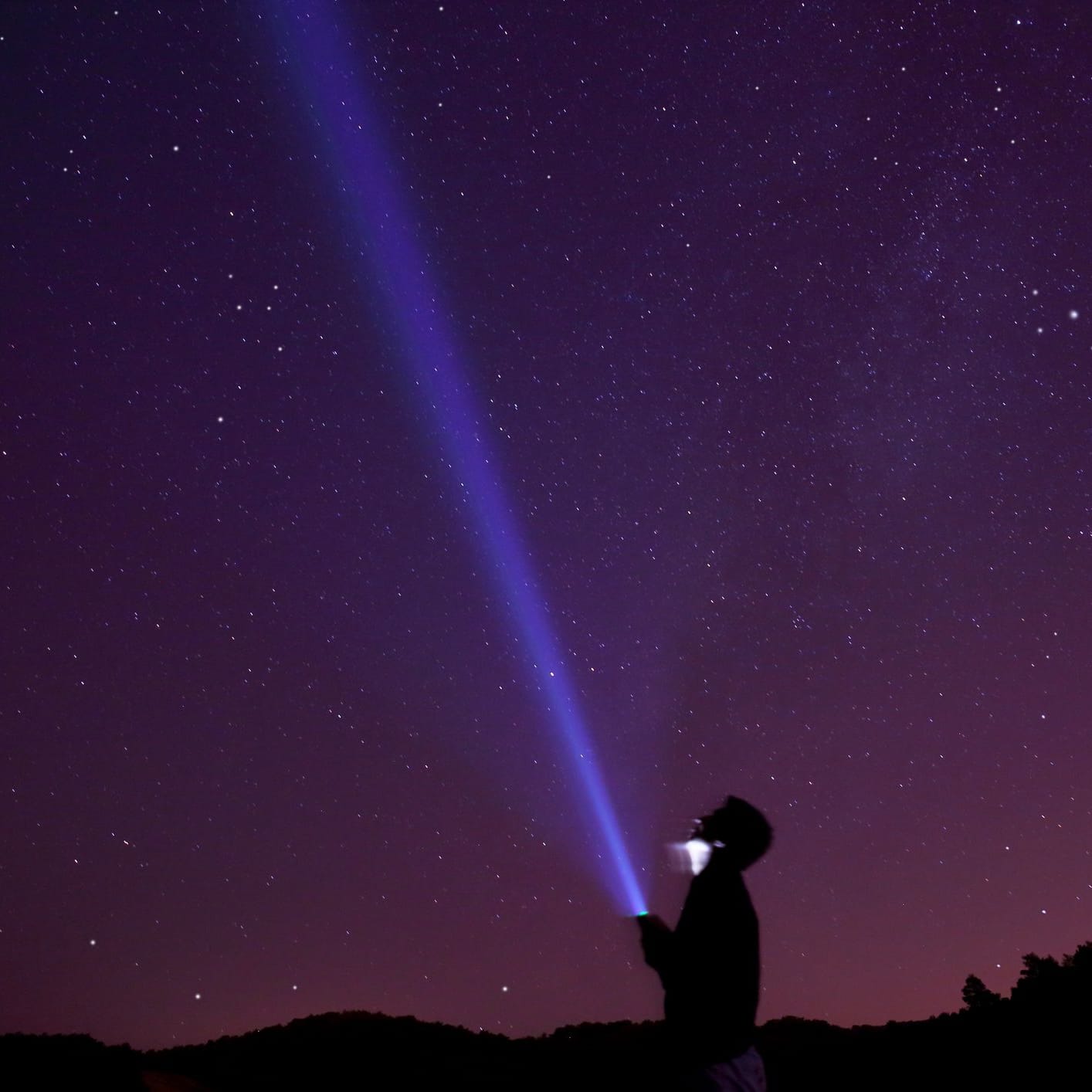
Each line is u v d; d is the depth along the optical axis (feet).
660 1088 11.42
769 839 12.23
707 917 11.62
